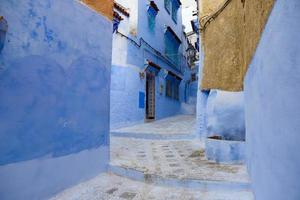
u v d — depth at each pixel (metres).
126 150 7.10
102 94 5.26
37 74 3.67
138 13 13.41
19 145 3.36
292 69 1.60
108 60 5.54
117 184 4.50
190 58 23.91
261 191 2.70
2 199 3.12
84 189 4.25
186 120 15.48
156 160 5.68
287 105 1.67
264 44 2.45
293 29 1.59
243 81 5.17
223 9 6.88
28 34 3.53
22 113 3.41
